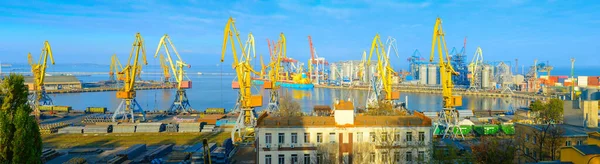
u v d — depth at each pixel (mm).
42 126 145375
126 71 166500
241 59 171000
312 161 66250
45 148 107938
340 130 66750
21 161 41406
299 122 68750
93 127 139625
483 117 172375
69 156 98875
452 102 129125
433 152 64938
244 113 140375
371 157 66562
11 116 42312
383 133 67062
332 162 64688
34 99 199375
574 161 45969
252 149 104688
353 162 65750
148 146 115188
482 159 59938
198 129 142000
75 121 171625
